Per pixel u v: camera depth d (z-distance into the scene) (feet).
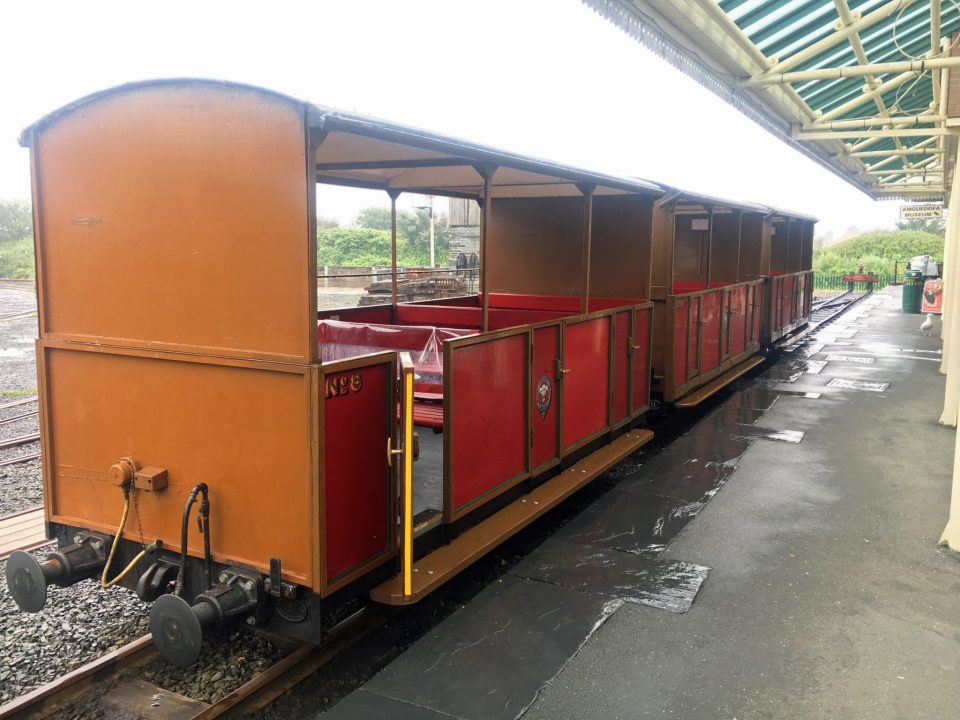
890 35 35.94
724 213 34.47
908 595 14.24
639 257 23.02
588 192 18.43
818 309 78.74
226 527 11.29
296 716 10.62
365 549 11.56
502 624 13.07
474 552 13.41
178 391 11.48
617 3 21.34
